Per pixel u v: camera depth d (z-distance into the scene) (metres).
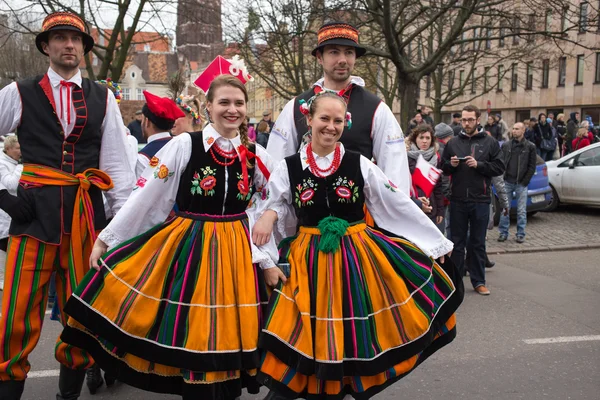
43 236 3.22
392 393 3.87
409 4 12.57
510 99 36.41
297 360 2.82
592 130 18.30
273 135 3.70
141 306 2.80
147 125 3.99
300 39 16.36
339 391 2.82
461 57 17.03
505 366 4.29
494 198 10.22
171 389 3.01
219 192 2.99
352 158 3.09
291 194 3.08
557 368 4.23
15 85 3.27
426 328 3.01
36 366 4.31
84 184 3.32
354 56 3.54
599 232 9.70
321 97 3.01
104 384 4.03
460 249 6.34
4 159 4.68
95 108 3.38
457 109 38.84
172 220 3.04
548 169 11.97
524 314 5.53
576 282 6.72
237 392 3.04
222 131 3.03
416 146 6.31
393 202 3.17
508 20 13.28
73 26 3.27
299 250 3.02
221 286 2.86
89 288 2.87
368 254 3.01
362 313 2.90
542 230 9.93
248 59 17.66
